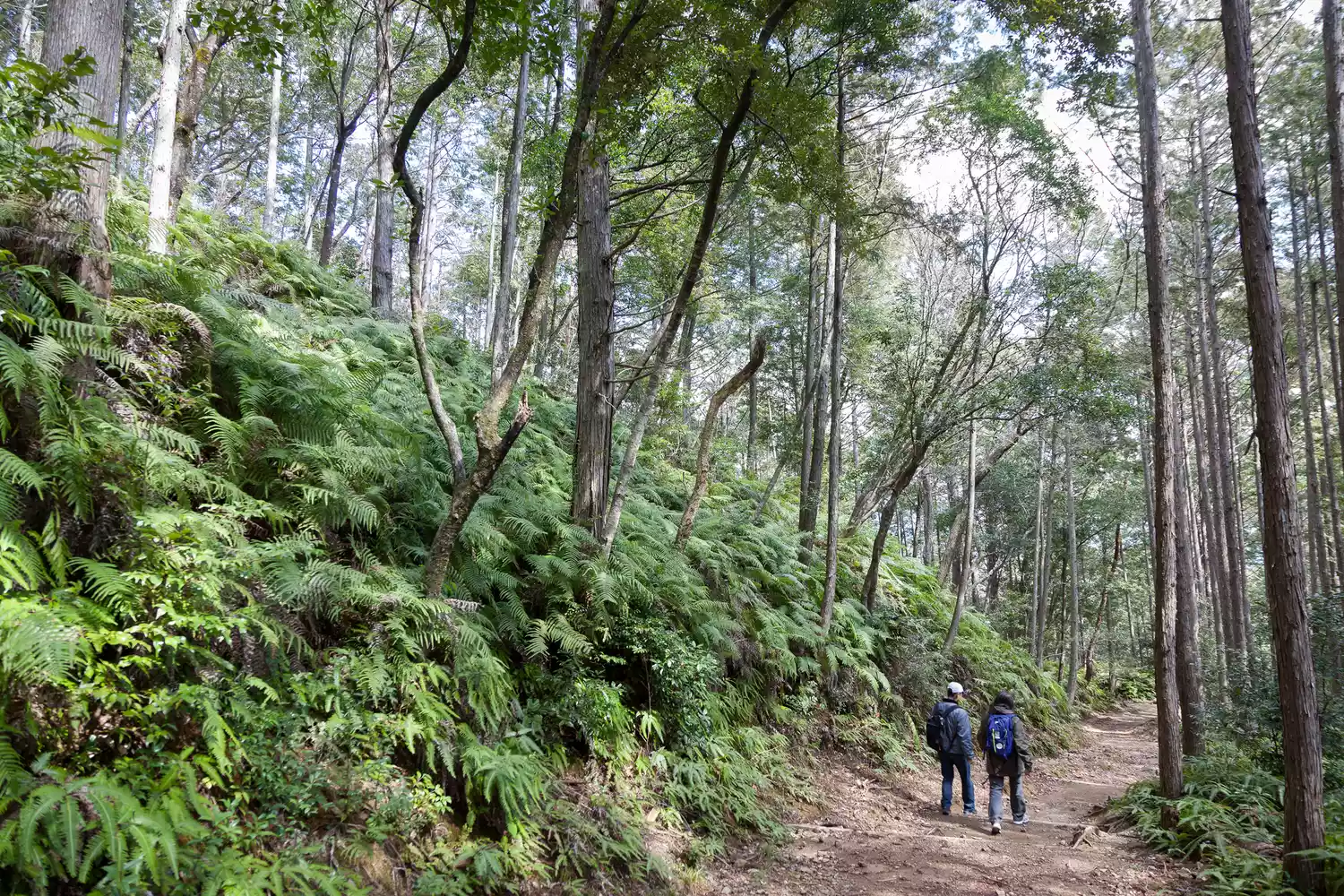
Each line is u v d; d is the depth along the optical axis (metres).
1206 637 21.39
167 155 6.52
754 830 6.83
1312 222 17.62
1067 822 9.05
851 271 17.17
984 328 14.31
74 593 3.38
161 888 2.78
